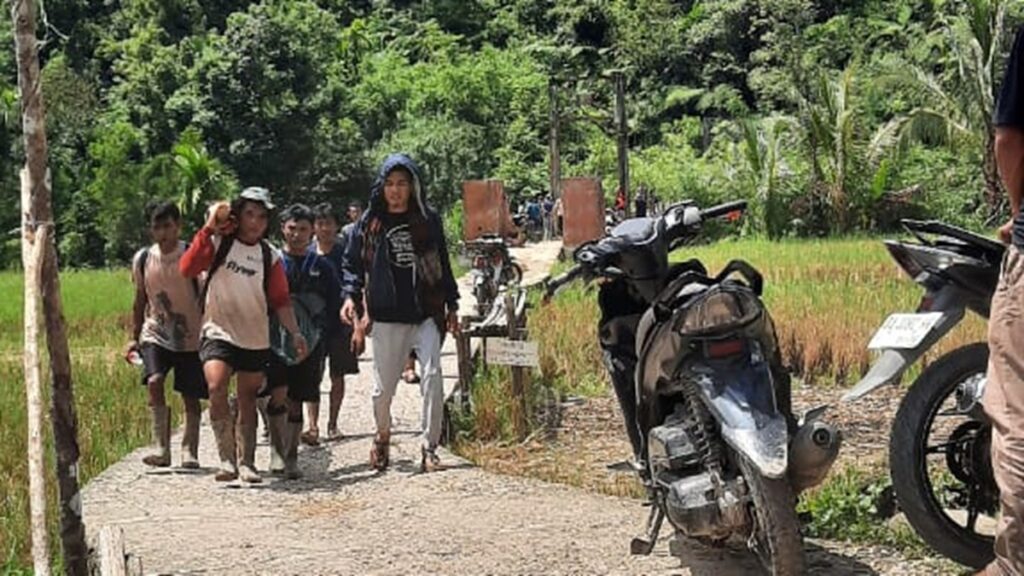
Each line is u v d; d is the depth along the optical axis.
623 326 5.85
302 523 6.69
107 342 15.91
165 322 8.19
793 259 22.77
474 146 57.97
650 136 68.19
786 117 38.22
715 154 46.47
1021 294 3.73
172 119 48.62
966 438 5.25
